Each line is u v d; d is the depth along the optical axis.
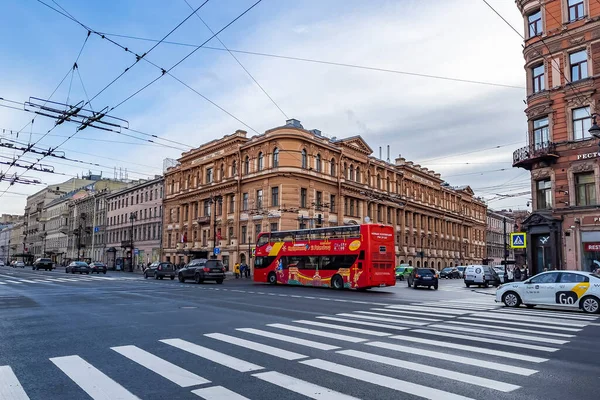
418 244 71.38
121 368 7.08
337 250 29.45
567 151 27.50
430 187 76.69
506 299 17.47
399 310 15.68
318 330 10.80
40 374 6.74
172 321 12.42
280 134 47.94
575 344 9.09
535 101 29.25
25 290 25.08
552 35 28.39
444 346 8.78
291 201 47.03
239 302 18.38
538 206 29.39
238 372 6.80
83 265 52.78
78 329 11.01
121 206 81.75
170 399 5.55
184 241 58.88
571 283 15.86
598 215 25.95
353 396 5.64
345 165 55.72
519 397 5.61
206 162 59.00
